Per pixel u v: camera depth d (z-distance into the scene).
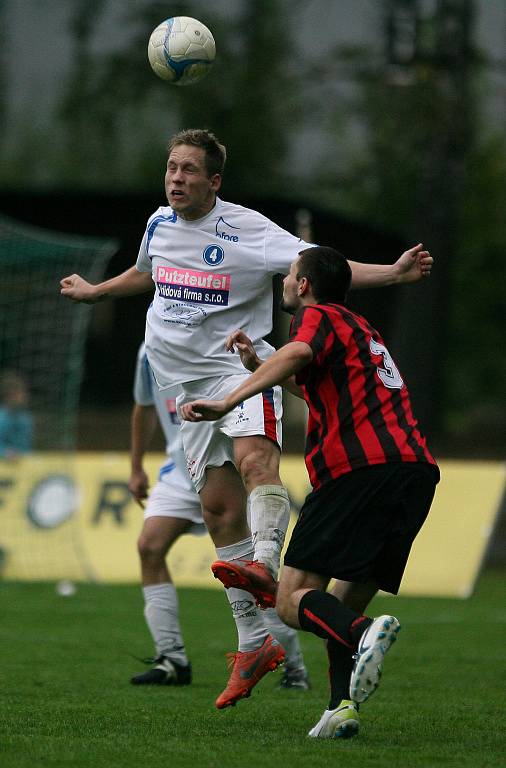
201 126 76.19
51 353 61.38
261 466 18.97
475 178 77.50
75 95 78.25
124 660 26.06
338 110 74.00
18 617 33.44
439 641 30.39
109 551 43.47
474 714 19.92
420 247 19.19
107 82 77.19
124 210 71.88
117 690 22.16
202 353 19.61
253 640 19.14
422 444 17.03
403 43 65.25
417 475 16.78
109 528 43.84
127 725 18.23
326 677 24.78
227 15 75.06
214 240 19.45
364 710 20.31
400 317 67.75
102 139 81.31
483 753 16.25
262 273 19.52
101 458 44.78
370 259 71.38
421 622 34.28
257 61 74.12
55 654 26.78
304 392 17.34
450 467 43.19
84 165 82.25
